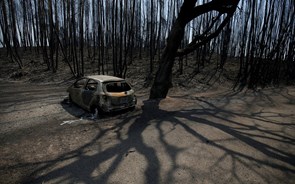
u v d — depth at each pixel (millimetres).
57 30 21766
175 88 15664
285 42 20766
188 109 8562
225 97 11922
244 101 10703
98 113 7578
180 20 10008
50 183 3383
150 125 6457
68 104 9562
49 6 19250
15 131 6074
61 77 19422
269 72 19594
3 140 5371
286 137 5648
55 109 8734
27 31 32156
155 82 10734
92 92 7656
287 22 19594
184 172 3738
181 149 4711
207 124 6578
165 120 6969
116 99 7461
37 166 3973
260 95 12891
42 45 24156
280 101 10875
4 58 28141
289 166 4090
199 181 3471
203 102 10148
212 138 5418
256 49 18328
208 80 18344
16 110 8578
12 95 12141
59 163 4078
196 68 21422
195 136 5531
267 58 18797
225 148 4824
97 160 4184
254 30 17891
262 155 4531
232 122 6883
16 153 4586
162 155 4402
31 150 4738
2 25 26766
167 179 3508
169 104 9414
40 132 5965
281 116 7828
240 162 4180
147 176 3594
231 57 31219
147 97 11891
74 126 6516
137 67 21562
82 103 8344
